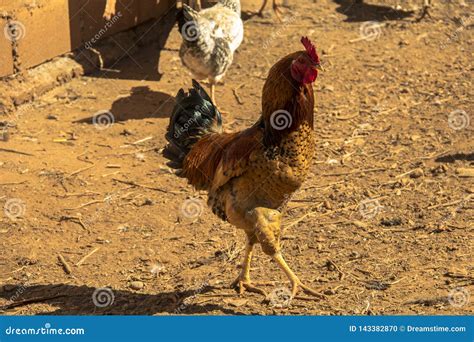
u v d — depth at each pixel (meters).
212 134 9.73
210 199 9.20
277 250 8.81
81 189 12.67
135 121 15.17
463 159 13.32
